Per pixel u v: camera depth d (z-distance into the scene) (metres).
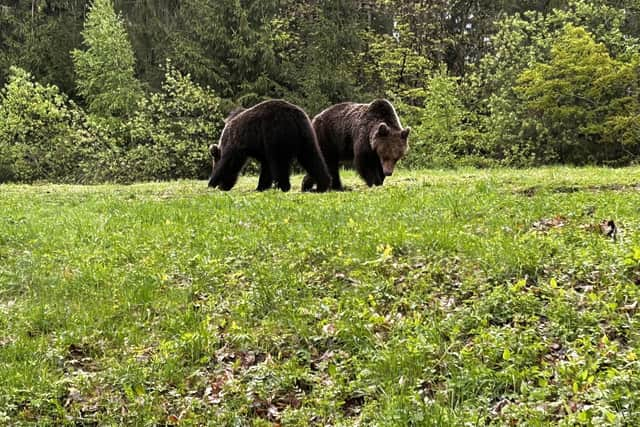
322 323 5.89
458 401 4.43
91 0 43.50
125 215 11.69
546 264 6.57
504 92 34.47
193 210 11.70
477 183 13.88
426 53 44.28
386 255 7.28
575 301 5.65
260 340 5.82
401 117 38.88
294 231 8.99
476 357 4.91
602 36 33.75
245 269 7.57
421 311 6.02
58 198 16.52
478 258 6.93
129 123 34.62
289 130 14.85
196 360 5.62
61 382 5.30
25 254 9.04
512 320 5.58
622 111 30.59
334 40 41.03
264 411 4.84
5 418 4.84
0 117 33.78
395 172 22.94
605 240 7.22
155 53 41.94
